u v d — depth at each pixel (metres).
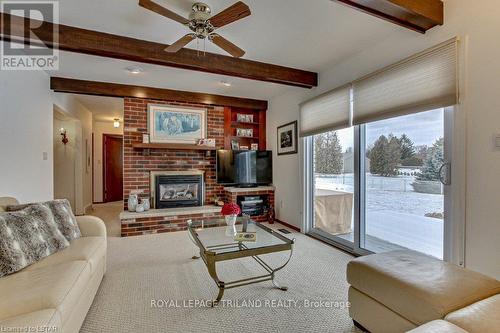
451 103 2.10
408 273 1.52
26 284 1.47
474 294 1.31
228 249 2.25
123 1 2.11
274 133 5.16
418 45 2.40
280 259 3.00
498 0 1.86
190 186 4.82
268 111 5.38
